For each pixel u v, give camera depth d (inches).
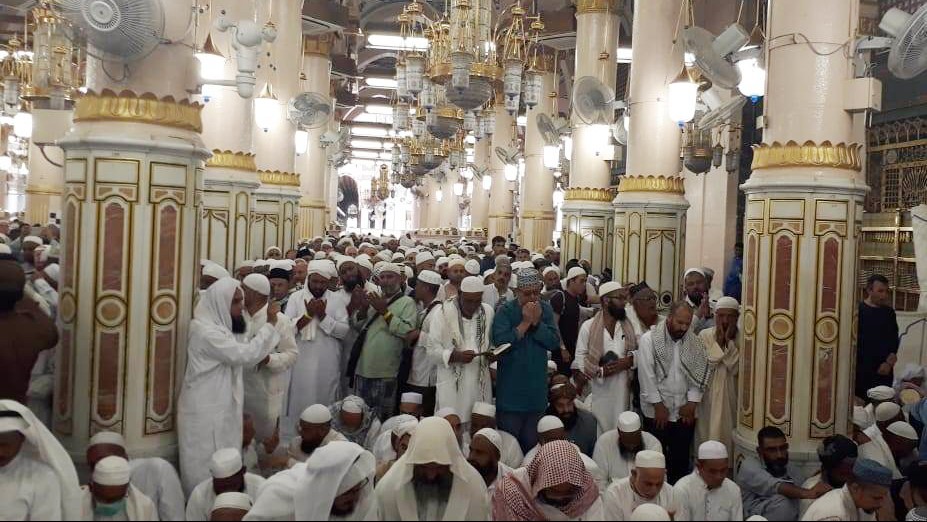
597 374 179.0
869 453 153.0
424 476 106.8
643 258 279.4
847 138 159.5
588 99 315.9
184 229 141.9
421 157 685.9
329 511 100.3
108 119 135.4
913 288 302.8
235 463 118.3
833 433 157.2
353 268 209.2
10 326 126.2
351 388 199.0
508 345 163.9
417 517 106.3
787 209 157.9
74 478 107.7
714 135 402.6
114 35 132.5
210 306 139.3
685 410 169.6
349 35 697.6
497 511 115.0
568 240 382.9
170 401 140.4
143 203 135.7
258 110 293.1
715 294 389.7
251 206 271.1
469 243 604.1
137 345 135.9
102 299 134.7
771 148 162.2
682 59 280.7
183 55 145.9
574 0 448.5
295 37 358.9
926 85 302.4
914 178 307.1
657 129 280.2
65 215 138.3
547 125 410.0
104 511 107.2
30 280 193.9
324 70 557.6
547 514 112.9
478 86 314.7
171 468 128.2
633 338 183.3
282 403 179.0
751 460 145.9
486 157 832.9
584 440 169.9
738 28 218.5
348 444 104.4
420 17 348.8
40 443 104.7
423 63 334.0
